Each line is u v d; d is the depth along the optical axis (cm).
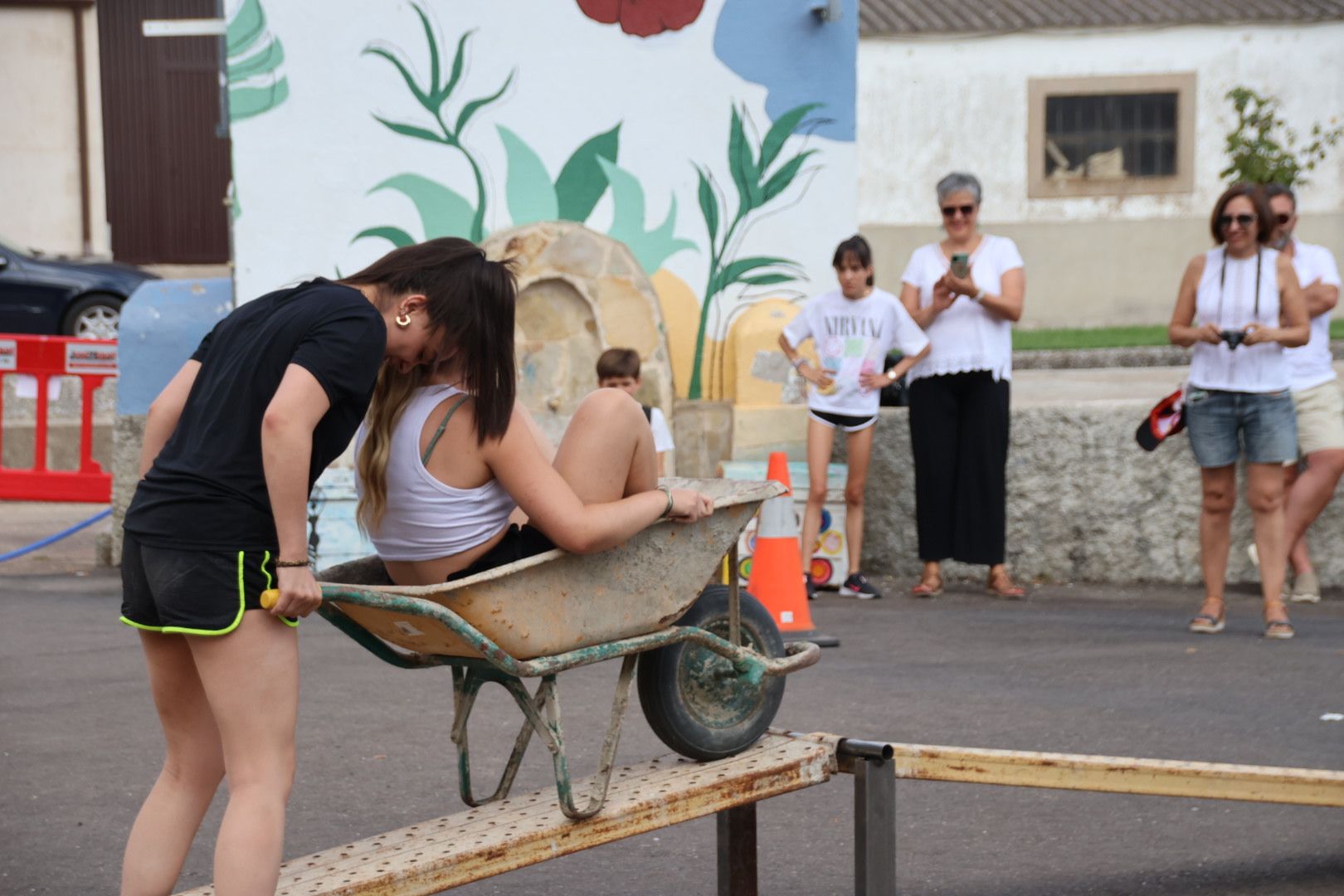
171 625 318
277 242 914
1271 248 761
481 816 362
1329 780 430
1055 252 2297
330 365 314
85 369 1207
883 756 386
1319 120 2258
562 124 941
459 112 928
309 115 912
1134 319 2305
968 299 860
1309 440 843
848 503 889
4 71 2302
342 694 663
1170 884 448
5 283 1705
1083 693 664
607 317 930
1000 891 442
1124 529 934
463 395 349
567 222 933
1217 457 770
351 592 321
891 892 391
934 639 777
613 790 373
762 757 396
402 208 926
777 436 945
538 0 931
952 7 2291
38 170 2330
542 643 351
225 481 317
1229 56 2253
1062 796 538
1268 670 704
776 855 475
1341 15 2228
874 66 2267
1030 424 936
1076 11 2267
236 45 902
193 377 341
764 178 965
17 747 577
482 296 342
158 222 2394
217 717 324
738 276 965
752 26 955
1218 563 789
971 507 874
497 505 357
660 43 947
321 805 516
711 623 406
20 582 916
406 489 350
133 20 2366
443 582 350
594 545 350
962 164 2283
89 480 1207
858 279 859
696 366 963
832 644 759
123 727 606
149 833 353
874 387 866
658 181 955
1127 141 2280
